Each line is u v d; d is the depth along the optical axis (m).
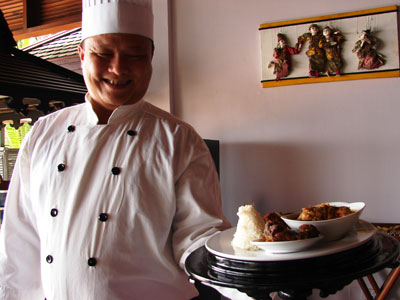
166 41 2.55
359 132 2.22
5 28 2.13
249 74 2.43
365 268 0.74
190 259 0.97
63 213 1.13
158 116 1.26
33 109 2.21
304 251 0.81
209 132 2.51
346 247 0.79
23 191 1.27
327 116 2.27
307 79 2.28
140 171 1.14
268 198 2.38
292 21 2.30
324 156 2.28
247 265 0.80
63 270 1.11
